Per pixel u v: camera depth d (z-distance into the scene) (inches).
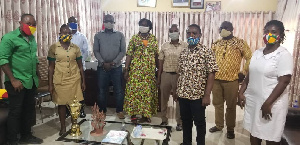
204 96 83.7
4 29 128.3
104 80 132.1
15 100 94.1
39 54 157.6
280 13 199.0
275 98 67.3
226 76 104.7
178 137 110.7
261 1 219.6
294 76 157.9
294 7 167.0
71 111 92.9
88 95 154.4
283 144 81.0
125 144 82.0
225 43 105.2
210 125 127.4
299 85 153.5
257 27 221.3
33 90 101.9
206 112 149.1
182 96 85.1
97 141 84.4
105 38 128.7
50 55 104.5
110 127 96.6
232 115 107.7
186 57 84.7
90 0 218.4
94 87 152.8
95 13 229.8
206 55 81.9
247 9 222.8
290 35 171.9
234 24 223.8
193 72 83.0
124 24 238.4
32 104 104.2
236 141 107.9
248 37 222.5
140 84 122.7
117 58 129.0
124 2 238.4
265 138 71.7
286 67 65.7
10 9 130.3
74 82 106.9
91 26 223.8
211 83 82.5
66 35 103.4
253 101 74.4
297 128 88.7
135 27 237.3
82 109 133.8
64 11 181.0
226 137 111.9
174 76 113.0
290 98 160.1
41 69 137.0
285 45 177.5
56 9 171.8
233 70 104.2
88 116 136.9
